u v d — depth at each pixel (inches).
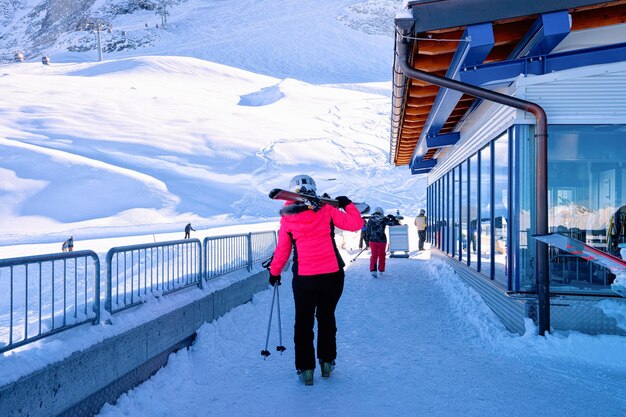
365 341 240.7
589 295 226.2
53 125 2246.6
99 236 1104.2
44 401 115.3
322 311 187.2
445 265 506.6
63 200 1510.8
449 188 489.4
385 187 1784.0
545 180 228.7
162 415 150.3
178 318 195.3
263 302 329.1
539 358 206.1
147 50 6417.3
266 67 5157.5
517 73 241.8
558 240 183.6
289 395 168.1
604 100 234.8
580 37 249.9
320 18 6565.0
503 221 265.9
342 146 2223.2
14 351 119.1
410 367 197.5
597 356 202.4
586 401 159.9
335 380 183.3
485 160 314.2
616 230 246.1
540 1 204.7
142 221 1411.2
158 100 2856.8
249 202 1640.0
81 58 6417.3
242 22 6860.2
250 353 221.0
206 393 171.0
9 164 1662.2
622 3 209.6
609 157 241.8
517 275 237.6
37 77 3376.0
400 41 220.7
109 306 157.3
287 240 185.3
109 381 143.1
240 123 2500.0
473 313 291.0
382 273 507.5
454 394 167.0
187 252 230.4
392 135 454.6
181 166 1934.1
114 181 1636.3
